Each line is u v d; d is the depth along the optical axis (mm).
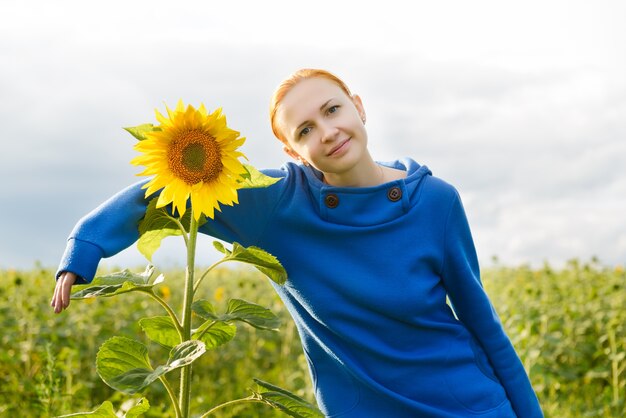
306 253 2400
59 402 3424
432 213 2455
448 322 2471
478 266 2602
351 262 2391
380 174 2500
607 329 5395
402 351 2402
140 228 2176
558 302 6457
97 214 2160
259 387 2059
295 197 2410
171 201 2027
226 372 5332
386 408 2406
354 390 2457
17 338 5051
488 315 2531
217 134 1939
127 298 6535
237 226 2373
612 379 5188
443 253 2469
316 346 2537
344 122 2281
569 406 4711
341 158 2285
